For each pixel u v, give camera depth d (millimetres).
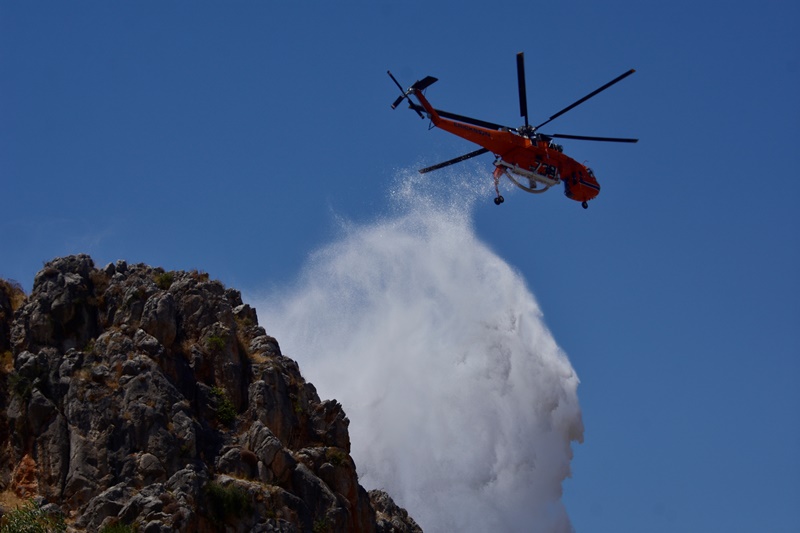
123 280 91750
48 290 89562
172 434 82312
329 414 90875
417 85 97188
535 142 105062
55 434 82000
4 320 89438
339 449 89062
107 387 83938
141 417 82375
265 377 88875
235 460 83062
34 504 75125
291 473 84500
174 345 88750
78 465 80438
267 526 80250
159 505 77125
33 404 82812
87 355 85875
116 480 80125
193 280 93312
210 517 79000
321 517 83750
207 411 86375
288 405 89250
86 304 89688
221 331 90312
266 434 84812
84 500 79188
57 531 75000
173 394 84438
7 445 82562
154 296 89812
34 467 81000
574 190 108312
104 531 75125
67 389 84125
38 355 86125
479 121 102000
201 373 88188
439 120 98625
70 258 92312
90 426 82250
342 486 86938
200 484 79875
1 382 85250
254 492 81375
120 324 88375
